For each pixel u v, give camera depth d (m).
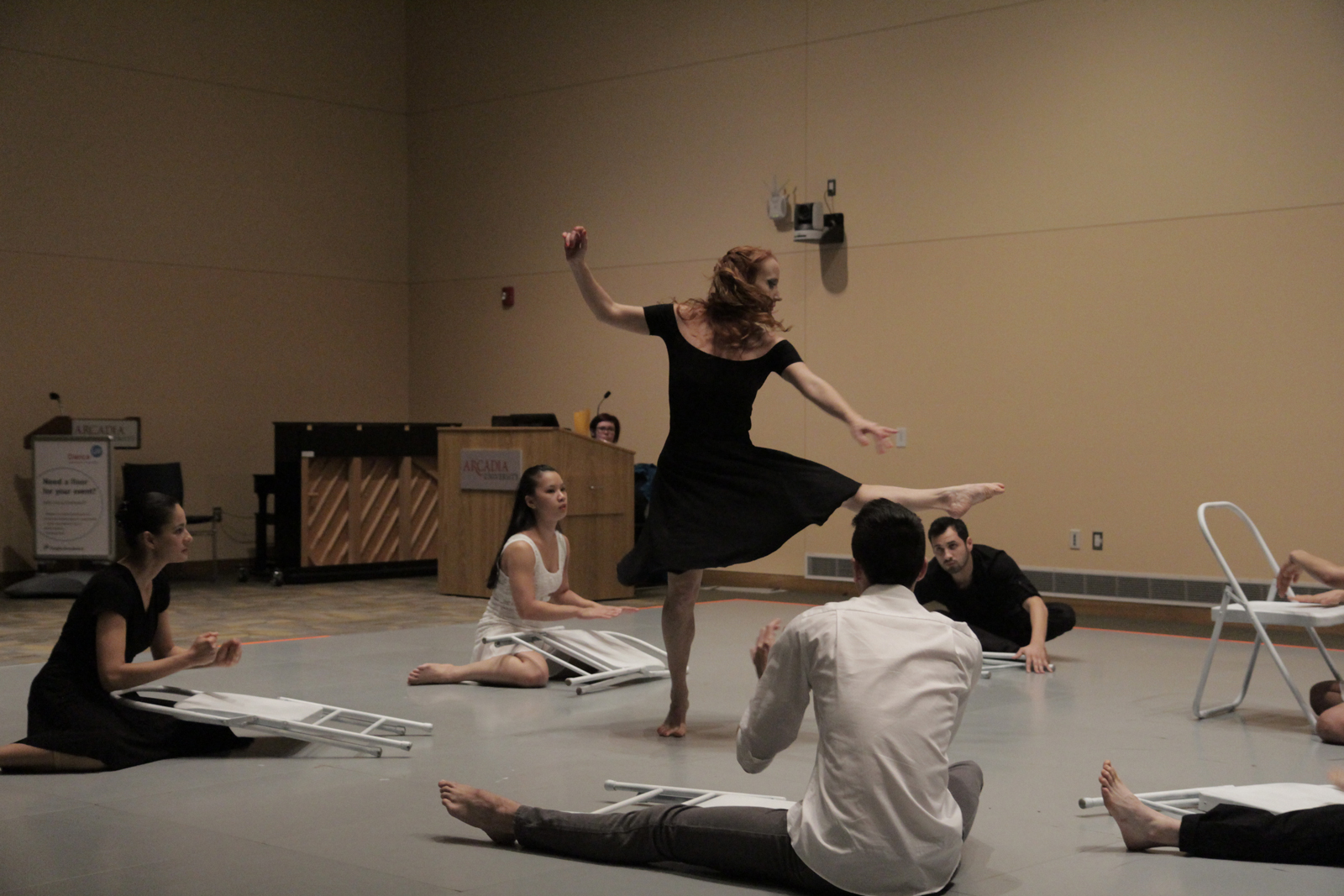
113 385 10.29
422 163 12.01
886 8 8.95
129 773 3.72
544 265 11.07
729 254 3.97
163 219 10.58
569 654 5.51
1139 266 7.93
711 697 5.06
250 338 11.11
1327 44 7.24
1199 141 7.70
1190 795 3.17
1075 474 8.18
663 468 4.02
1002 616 5.96
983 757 3.96
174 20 10.63
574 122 10.80
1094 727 4.44
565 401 10.94
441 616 7.96
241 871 2.77
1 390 9.70
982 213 8.55
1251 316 7.52
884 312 8.99
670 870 2.75
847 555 9.21
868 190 9.06
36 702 3.81
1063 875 2.73
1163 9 7.81
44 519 9.16
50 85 9.95
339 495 10.18
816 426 9.32
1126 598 7.98
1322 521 7.29
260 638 6.90
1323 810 2.76
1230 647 6.54
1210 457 7.68
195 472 10.77
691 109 10.02
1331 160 7.24
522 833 2.90
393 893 2.61
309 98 11.47
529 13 11.10
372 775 3.70
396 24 12.05
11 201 9.73
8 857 2.88
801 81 9.39
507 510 8.80
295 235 11.39
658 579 4.26
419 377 12.06
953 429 8.69
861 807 2.36
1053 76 8.24
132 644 3.90
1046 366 8.29
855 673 2.44
